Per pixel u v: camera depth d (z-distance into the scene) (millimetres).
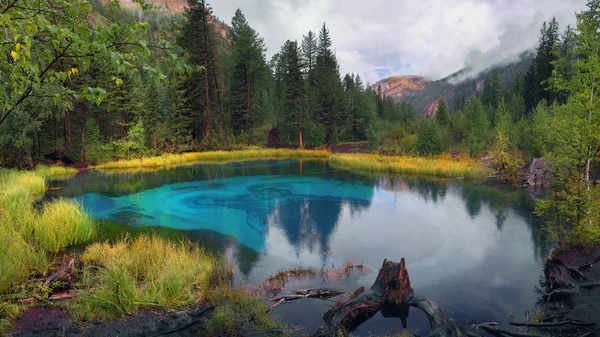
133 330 5035
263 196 17125
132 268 6855
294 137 47594
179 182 21000
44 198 15805
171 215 13352
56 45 3039
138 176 23422
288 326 5688
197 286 6570
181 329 5156
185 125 37094
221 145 39938
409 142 33219
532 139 23922
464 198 16469
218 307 5828
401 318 6004
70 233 9117
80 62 3199
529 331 5637
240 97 45000
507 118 32062
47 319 5121
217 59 41594
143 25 3166
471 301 6844
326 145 44875
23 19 2996
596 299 6258
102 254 7730
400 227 12031
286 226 12117
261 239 10680
